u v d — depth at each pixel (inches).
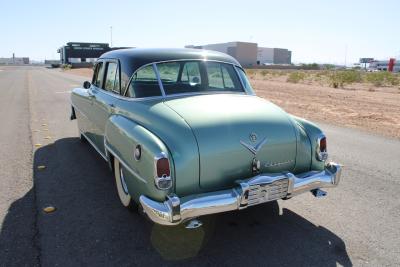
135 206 161.6
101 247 137.2
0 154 254.5
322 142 153.8
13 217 159.6
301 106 529.7
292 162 149.3
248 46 4557.1
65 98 625.6
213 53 184.9
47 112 454.3
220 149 130.9
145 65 165.2
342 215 164.9
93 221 156.9
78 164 232.4
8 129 343.6
